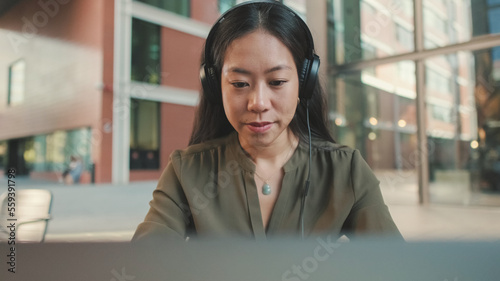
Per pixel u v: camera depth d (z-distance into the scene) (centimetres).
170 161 64
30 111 1155
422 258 32
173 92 1025
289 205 58
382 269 31
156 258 36
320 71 69
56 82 1045
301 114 64
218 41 53
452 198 462
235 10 52
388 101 518
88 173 926
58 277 33
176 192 60
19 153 1257
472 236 34
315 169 60
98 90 911
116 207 427
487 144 474
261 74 48
